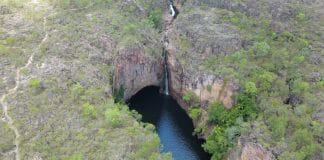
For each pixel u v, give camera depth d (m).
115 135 69.56
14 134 67.12
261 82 83.31
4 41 87.56
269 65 87.00
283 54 88.81
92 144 66.62
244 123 76.69
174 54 96.81
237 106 82.00
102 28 96.38
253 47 91.56
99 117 73.12
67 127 69.38
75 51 88.12
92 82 80.81
